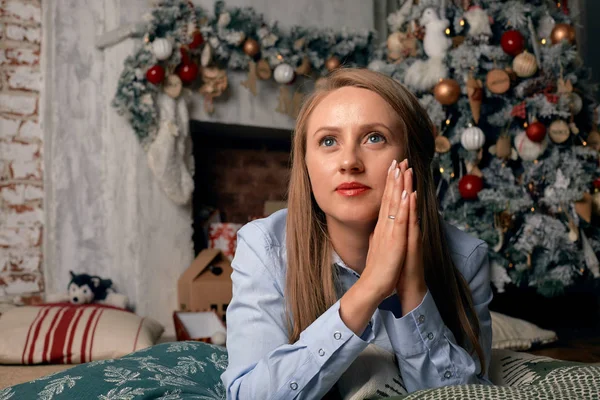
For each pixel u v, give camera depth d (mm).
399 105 950
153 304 3010
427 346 939
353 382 966
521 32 2930
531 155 2826
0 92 3105
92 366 1144
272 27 3281
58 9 3176
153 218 3037
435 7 2957
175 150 3043
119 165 3086
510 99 2895
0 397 1037
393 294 1041
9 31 3125
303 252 1019
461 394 726
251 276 1021
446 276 1054
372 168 917
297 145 1026
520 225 2938
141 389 1015
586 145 2941
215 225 3406
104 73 3188
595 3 4285
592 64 4258
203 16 3137
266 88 3385
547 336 2795
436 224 1048
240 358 965
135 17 3115
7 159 3113
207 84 3141
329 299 1015
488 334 1146
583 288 4023
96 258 3184
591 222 2967
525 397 698
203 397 1031
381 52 3387
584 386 728
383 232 886
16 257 3119
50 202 3152
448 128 2967
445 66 2869
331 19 3600
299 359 882
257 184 3789
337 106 923
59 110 3162
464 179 2818
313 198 1037
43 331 2373
